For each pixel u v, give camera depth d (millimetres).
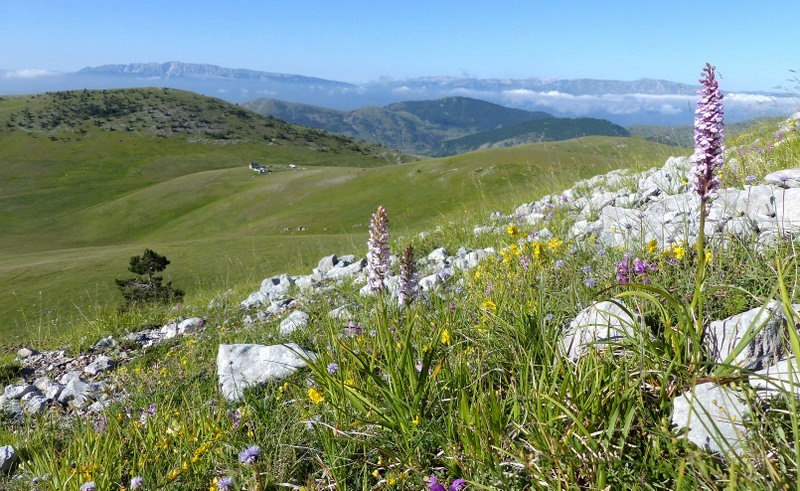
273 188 144250
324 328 7152
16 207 160250
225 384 5730
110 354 11055
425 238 14203
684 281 4176
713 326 3322
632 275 4586
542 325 3967
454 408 3654
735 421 2596
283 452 3830
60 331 17078
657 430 2801
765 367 2982
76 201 170250
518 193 19484
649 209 8148
